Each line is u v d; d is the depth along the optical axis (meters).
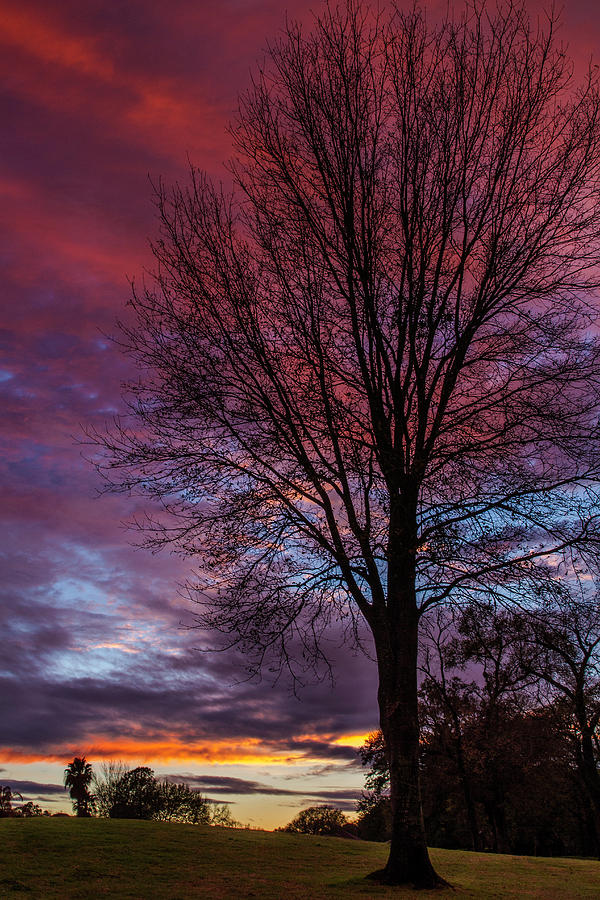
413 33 14.57
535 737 35.09
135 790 46.16
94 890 12.22
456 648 16.28
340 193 14.41
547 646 14.23
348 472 13.97
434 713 37.56
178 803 46.03
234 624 13.30
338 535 13.91
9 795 31.53
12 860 14.67
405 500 13.75
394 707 13.32
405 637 13.56
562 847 50.47
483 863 19.75
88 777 49.47
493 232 14.25
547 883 15.62
